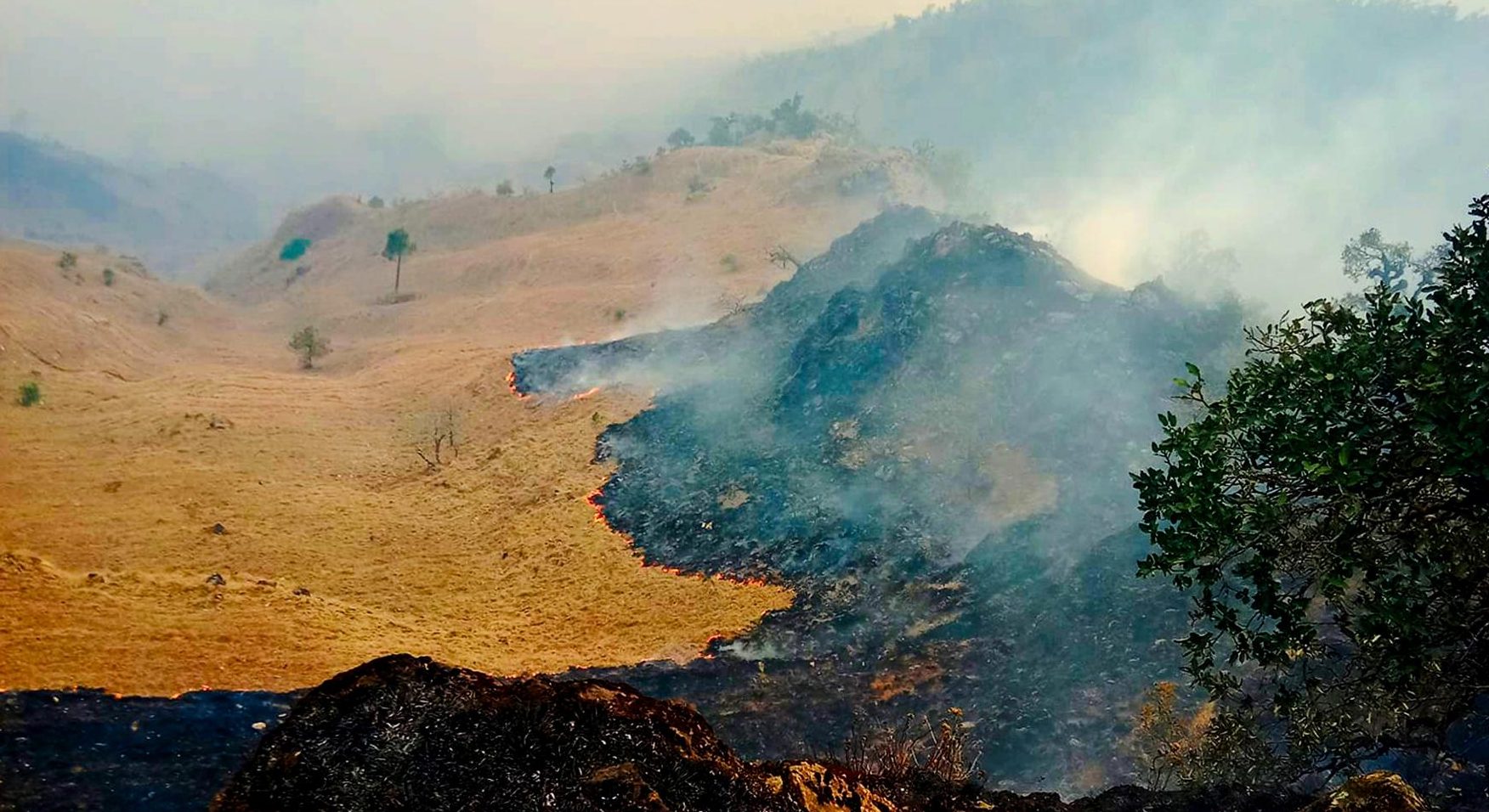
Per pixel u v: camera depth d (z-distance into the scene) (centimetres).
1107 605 2930
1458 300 684
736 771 614
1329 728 880
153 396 7294
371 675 610
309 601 3209
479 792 553
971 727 2442
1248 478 755
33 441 6134
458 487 5825
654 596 4188
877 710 2684
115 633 2403
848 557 4250
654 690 3036
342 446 6544
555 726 596
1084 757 2147
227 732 1695
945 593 3744
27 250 13975
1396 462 678
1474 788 1025
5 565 2792
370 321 13012
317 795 541
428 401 7588
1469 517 687
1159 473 784
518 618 4003
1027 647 2977
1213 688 815
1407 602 715
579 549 4791
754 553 4509
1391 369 705
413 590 4284
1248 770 947
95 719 1672
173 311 12788
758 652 3519
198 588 3048
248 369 10031
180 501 5138
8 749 1502
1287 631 757
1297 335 780
